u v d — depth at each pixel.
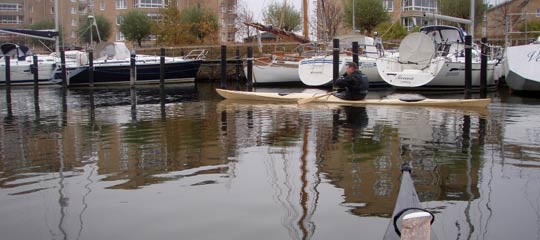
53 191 5.12
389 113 11.02
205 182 5.38
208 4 53.34
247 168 5.97
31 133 9.00
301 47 22.80
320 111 11.49
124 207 4.58
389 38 33.25
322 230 3.96
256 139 7.92
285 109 12.03
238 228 4.03
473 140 7.71
